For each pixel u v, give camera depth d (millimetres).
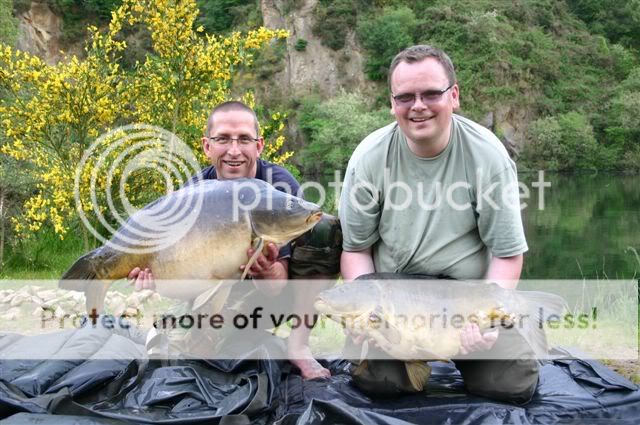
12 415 2604
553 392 3072
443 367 3412
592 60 59750
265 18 58656
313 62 56469
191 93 7676
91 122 7449
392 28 55219
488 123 53000
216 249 2787
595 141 51219
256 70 56125
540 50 56688
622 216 24172
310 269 3350
